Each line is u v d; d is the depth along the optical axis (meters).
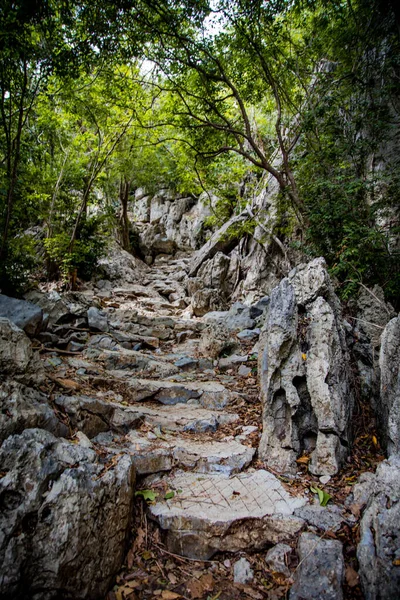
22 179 6.75
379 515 1.98
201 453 2.96
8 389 2.41
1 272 5.45
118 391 3.88
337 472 2.72
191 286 9.64
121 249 12.41
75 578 1.81
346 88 6.30
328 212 5.32
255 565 2.17
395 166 5.49
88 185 9.52
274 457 2.91
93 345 5.18
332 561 2.01
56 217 9.16
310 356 3.11
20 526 1.75
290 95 7.62
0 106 4.84
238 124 8.73
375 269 4.73
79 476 2.00
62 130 9.20
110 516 2.06
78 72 5.34
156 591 2.00
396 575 1.78
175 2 5.52
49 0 4.35
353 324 4.20
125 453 2.61
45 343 4.75
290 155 8.52
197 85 7.04
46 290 8.47
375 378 3.38
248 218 9.95
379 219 5.48
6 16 3.86
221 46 6.45
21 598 1.68
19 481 1.85
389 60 5.77
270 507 2.40
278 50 6.76
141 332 6.17
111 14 5.02
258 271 9.29
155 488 2.61
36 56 4.74
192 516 2.30
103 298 8.51
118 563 2.08
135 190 18.52
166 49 6.14
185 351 5.69
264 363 3.51
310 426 3.00
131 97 7.80
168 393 4.01
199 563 2.20
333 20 6.40
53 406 2.87
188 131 8.03
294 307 3.36
